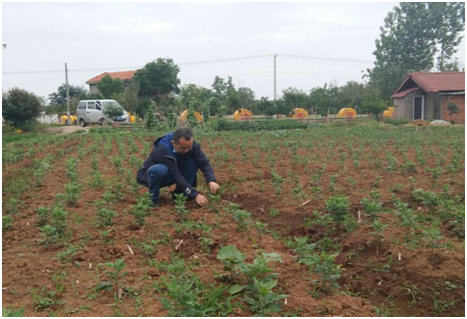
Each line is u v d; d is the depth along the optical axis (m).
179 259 4.76
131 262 4.66
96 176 8.18
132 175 8.80
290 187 7.84
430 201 6.22
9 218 5.74
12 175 9.49
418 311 3.95
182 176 6.70
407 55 46.56
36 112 30.42
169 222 5.82
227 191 7.85
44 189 8.06
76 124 40.19
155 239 5.31
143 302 3.85
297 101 36.50
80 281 4.27
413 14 45.94
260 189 7.71
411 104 35.28
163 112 35.25
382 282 4.32
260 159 11.38
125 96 40.16
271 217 6.44
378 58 47.72
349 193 7.37
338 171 9.55
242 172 9.33
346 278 4.43
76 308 3.78
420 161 10.02
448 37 45.84
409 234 5.17
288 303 3.79
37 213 6.36
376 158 11.33
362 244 5.07
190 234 5.39
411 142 14.64
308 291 4.02
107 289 4.06
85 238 5.36
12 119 29.78
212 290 3.96
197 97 34.88
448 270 4.29
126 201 7.05
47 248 5.08
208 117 25.12
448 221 5.79
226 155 11.05
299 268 4.47
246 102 38.16
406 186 7.78
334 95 39.59
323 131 20.27
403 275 4.32
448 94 34.12
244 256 4.12
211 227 5.67
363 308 3.86
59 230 5.52
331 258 4.07
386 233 5.22
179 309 3.58
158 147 6.83
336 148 13.76
